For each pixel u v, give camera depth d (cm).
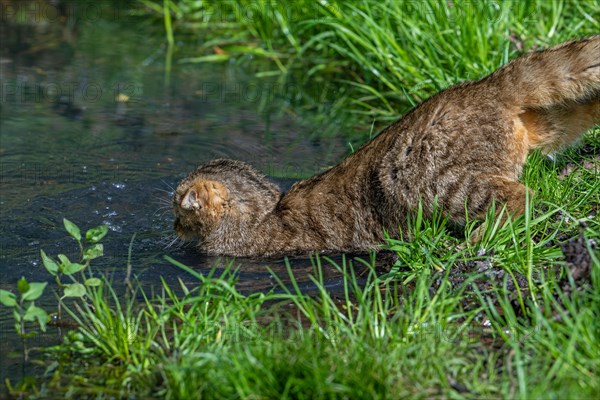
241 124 2164
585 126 1483
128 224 1650
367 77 2270
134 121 2184
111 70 2516
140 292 1373
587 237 1327
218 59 2584
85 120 2180
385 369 1034
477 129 1422
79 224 1636
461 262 1372
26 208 1694
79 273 1434
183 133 2111
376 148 1526
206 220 1570
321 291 1211
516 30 2031
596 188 1457
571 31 1995
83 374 1145
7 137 2067
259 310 1264
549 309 1127
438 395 1014
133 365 1147
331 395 995
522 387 977
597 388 972
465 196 1427
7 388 1125
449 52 2064
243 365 1043
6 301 1164
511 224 1332
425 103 1488
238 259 1541
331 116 2189
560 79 1410
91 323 1261
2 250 1520
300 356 1047
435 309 1208
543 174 1511
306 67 2472
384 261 1475
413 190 1454
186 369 1053
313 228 1554
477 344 1137
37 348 1209
